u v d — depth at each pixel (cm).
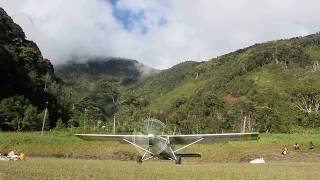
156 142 2908
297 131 9094
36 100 10900
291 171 2069
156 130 3022
